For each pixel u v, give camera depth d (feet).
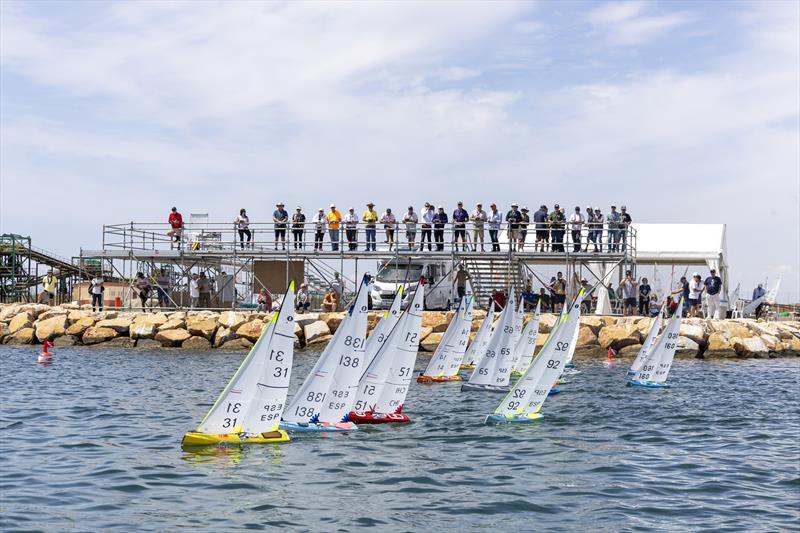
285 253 178.40
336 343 83.66
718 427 88.79
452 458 72.84
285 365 76.64
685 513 57.82
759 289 212.23
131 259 186.80
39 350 170.81
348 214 176.86
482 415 93.86
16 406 99.55
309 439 78.95
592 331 166.40
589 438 82.17
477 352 139.64
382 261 176.65
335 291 183.42
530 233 181.16
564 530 54.24
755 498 61.57
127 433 82.74
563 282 171.32
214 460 70.64
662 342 118.73
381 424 87.45
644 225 206.80
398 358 88.69
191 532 52.90
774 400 107.65
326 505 58.70
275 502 59.16
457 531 53.78
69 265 263.08
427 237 174.91
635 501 60.54
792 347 170.60
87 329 180.96
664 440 81.82
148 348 174.81
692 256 197.88
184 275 192.03
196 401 103.86
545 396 92.17
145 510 57.06
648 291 178.81
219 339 173.27
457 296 182.70
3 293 253.65
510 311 114.11
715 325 168.35
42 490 61.57
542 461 72.28
